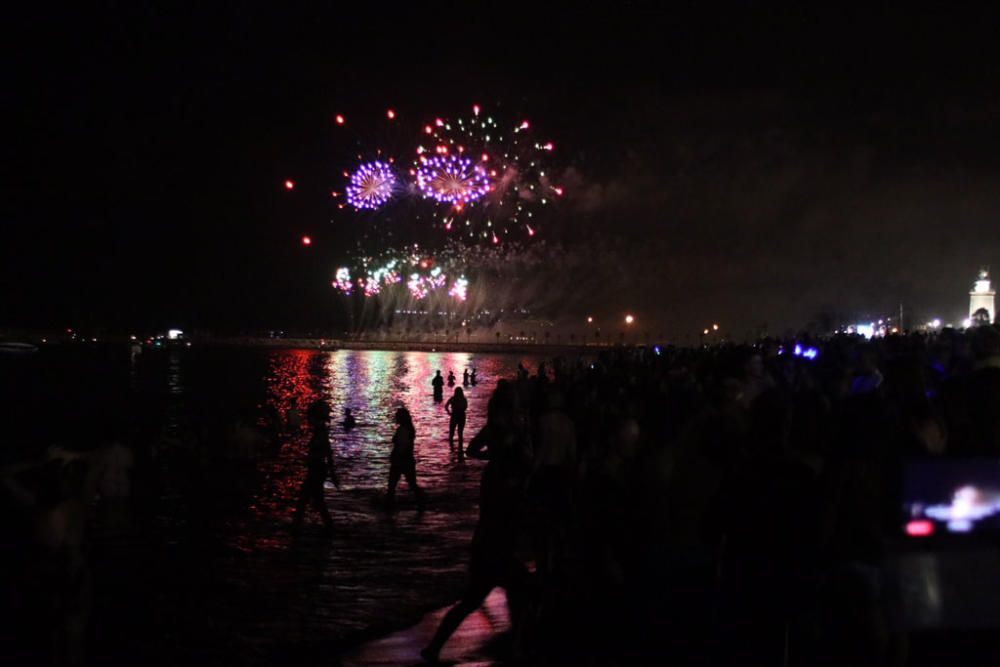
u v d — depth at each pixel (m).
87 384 49.88
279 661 7.57
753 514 5.66
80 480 6.95
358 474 18.59
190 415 31.53
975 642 5.67
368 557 11.30
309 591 9.73
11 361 81.06
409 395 44.00
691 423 6.74
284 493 16.12
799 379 9.84
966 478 5.67
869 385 7.96
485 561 7.27
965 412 6.47
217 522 13.46
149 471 18.66
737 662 6.20
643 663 6.70
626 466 7.54
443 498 15.73
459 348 131.25
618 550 7.44
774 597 5.79
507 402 8.70
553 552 8.86
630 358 19.56
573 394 11.19
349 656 7.66
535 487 8.92
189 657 7.68
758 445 5.75
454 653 7.59
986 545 5.68
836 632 5.99
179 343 139.25
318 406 12.73
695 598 6.75
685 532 6.61
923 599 5.66
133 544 11.98
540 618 8.23
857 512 5.57
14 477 7.19
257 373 63.59
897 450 5.67
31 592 9.23
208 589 9.77
